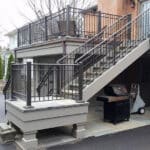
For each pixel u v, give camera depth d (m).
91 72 6.91
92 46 7.96
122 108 7.13
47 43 8.54
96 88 6.39
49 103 5.64
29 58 10.89
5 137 5.57
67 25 8.05
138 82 9.47
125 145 5.39
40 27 9.70
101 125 6.88
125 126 6.80
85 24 9.10
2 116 8.27
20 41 11.41
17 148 5.25
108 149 5.18
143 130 6.46
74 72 6.45
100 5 11.68
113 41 7.55
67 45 7.69
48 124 5.27
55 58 9.34
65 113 5.45
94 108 8.48
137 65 9.50
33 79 7.06
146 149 5.18
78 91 5.90
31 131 5.09
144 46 7.43
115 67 6.75
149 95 9.81
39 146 5.28
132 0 10.40
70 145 5.38
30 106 5.13
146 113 8.45
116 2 10.58
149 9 8.26
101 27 9.30
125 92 7.46
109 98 6.85
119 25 8.75
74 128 5.76
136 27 8.72
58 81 6.56
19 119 5.27
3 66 22.23
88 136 5.93
